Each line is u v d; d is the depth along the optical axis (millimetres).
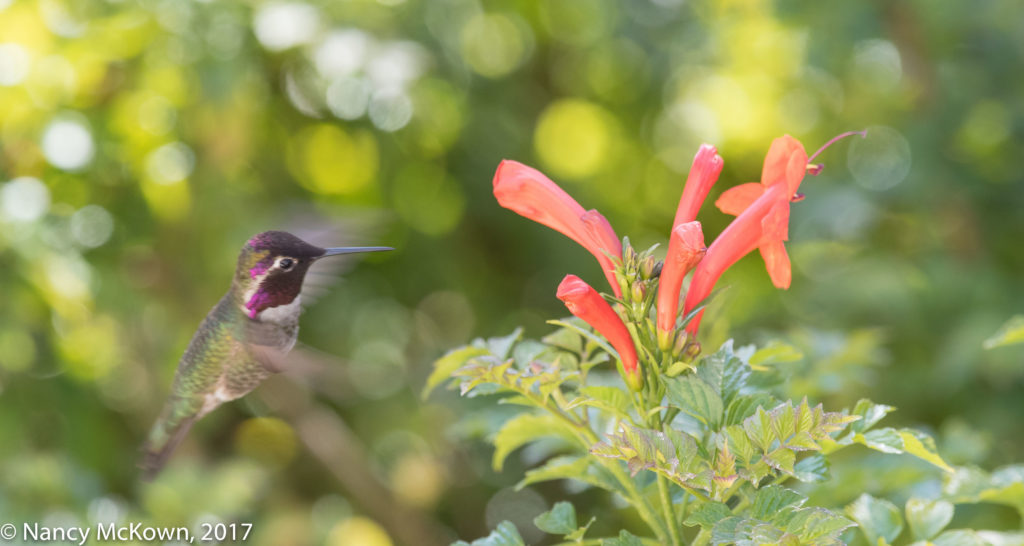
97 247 10227
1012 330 5367
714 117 13297
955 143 11289
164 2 9828
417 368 12258
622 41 12398
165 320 10352
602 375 6332
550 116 13211
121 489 10648
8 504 9062
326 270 6750
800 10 11367
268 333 6520
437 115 11453
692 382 4457
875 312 11039
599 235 4738
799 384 6688
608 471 5320
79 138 9852
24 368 10086
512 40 12742
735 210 5012
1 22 9609
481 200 12234
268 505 11906
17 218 9352
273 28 9992
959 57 11273
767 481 7004
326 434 11781
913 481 5980
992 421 10250
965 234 11414
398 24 10734
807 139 12750
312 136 11656
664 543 4793
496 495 12969
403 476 12391
